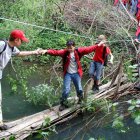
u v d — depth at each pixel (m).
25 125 7.20
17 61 11.24
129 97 8.93
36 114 7.72
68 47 7.75
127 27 11.80
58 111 7.88
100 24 12.16
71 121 7.86
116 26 11.62
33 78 10.24
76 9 12.84
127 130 7.53
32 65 11.19
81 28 12.27
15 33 6.43
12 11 12.31
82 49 7.86
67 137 7.33
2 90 9.39
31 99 8.71
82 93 8.02
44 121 7.04
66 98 7.88
